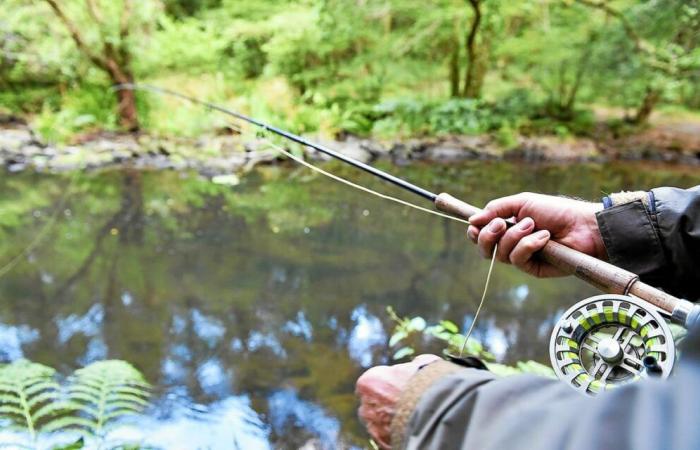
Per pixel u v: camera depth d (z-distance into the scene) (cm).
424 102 975
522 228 116
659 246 110
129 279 407
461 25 1033
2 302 367
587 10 1016
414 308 366
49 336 328
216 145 794
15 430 218
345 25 1007
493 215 128
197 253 456
